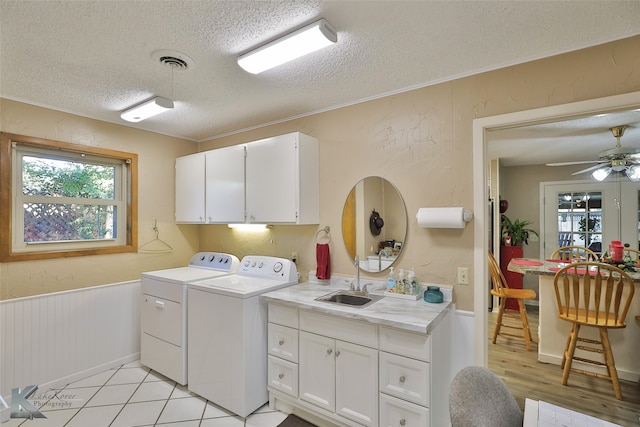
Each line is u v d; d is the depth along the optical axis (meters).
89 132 2.78
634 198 4.52
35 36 1.60
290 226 2.89
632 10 1.42
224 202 2.92
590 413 2.25
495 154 4.35
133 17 1.46
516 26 1.55
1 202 2.32
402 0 1.36
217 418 2.17
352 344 1.88
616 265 2.95
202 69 1.96
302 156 2.48
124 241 3.08
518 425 1.18
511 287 4.74
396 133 2.29
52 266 2.56
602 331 2.49
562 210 4.97
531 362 3.04
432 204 2.15
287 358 2.17
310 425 2.10
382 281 2.34
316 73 2.03
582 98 1.70
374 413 1.80
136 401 2.37
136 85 2.19
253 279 2.68
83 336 2.72
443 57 1.84
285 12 1.44
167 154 3.37
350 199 2.50
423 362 1.65
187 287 2.53
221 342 2.27
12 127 2.37
